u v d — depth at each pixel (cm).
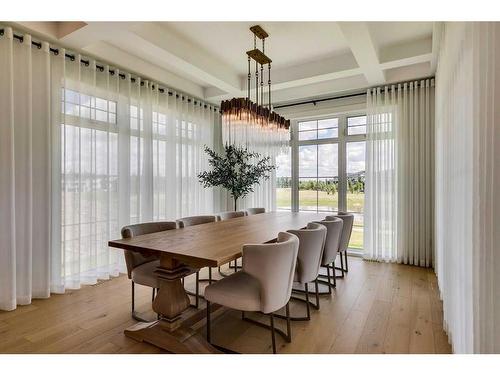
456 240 192
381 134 428
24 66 282
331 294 309
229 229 274
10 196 271
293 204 544
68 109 319
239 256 185
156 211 419
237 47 368
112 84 365
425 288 326
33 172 292
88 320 249
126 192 377
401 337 223
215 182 483
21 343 214
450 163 223
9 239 271
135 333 217
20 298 281
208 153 510
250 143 313
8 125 270
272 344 206
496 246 116
